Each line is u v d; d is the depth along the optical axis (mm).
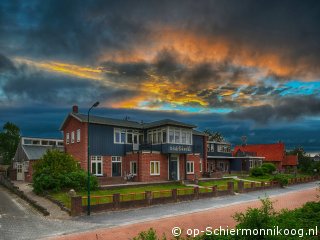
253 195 33406
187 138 43594
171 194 28125
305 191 38219
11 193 32875
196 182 39500
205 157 52375
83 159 37844
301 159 86500
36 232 17016
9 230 17359
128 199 26625
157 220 19891
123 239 15539
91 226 18328
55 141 51031
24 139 47812
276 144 79875
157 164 40719
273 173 60344
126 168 41031
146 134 43906
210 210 23562
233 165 66500
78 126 39656
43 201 25609
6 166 57719
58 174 28547
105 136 39594
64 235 16375
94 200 25266
